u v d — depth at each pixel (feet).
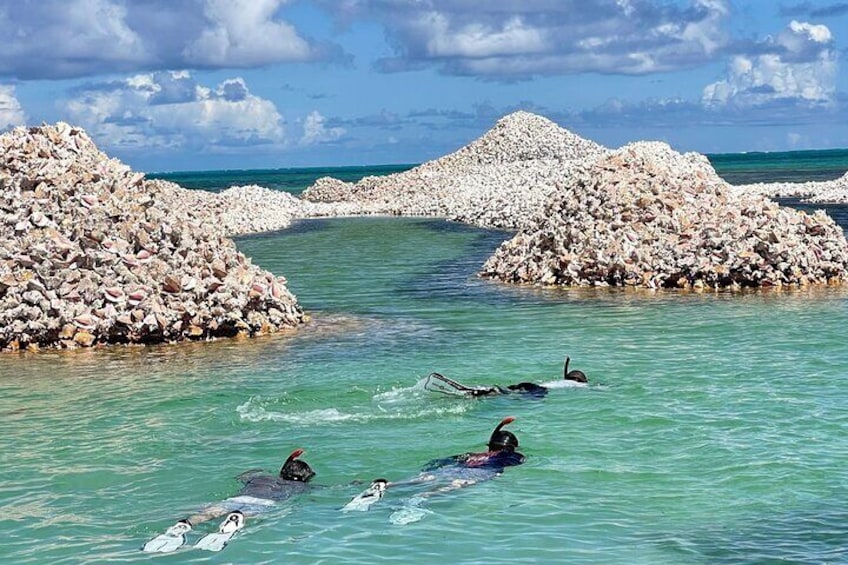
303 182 474.49
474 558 25.40
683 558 25.27
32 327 56.75
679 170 91.20
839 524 27.53
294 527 27.94
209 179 610.65
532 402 42.11
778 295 73.15
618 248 81.25
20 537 27.86
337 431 38.47
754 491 30.32
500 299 75.46
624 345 54.95
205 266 62.18
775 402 40.96
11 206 61.36
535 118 274.77
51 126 68.18
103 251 60.03
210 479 32.94
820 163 469.57
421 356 53.31
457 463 33.37
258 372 49.85
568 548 26.00
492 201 172.45
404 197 224.94
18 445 37.45
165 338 58.90
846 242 82.43
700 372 47.16
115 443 37.47
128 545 27.09
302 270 101.76
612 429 37.52
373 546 26.35
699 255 79.66
